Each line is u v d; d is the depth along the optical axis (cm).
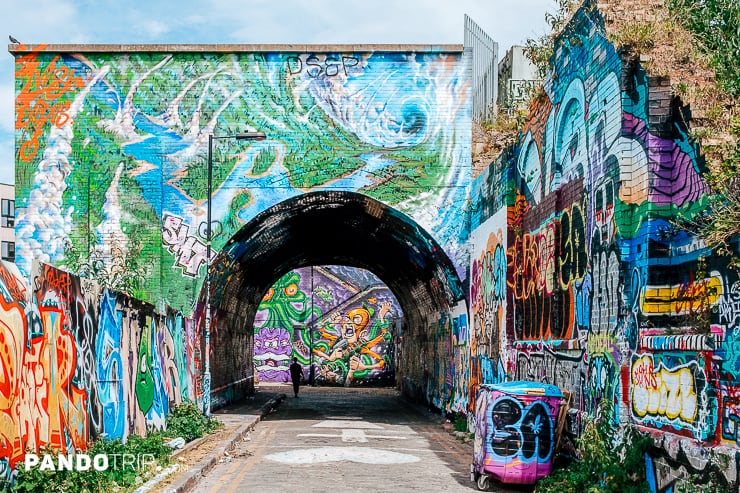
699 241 829
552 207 1303
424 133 2077
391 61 2089
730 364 736
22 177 2044
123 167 2048
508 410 1104
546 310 1343
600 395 1040
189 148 2055
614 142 1009
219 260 2100
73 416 1032
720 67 984
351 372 4562
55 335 977
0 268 822
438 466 1343
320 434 1867
